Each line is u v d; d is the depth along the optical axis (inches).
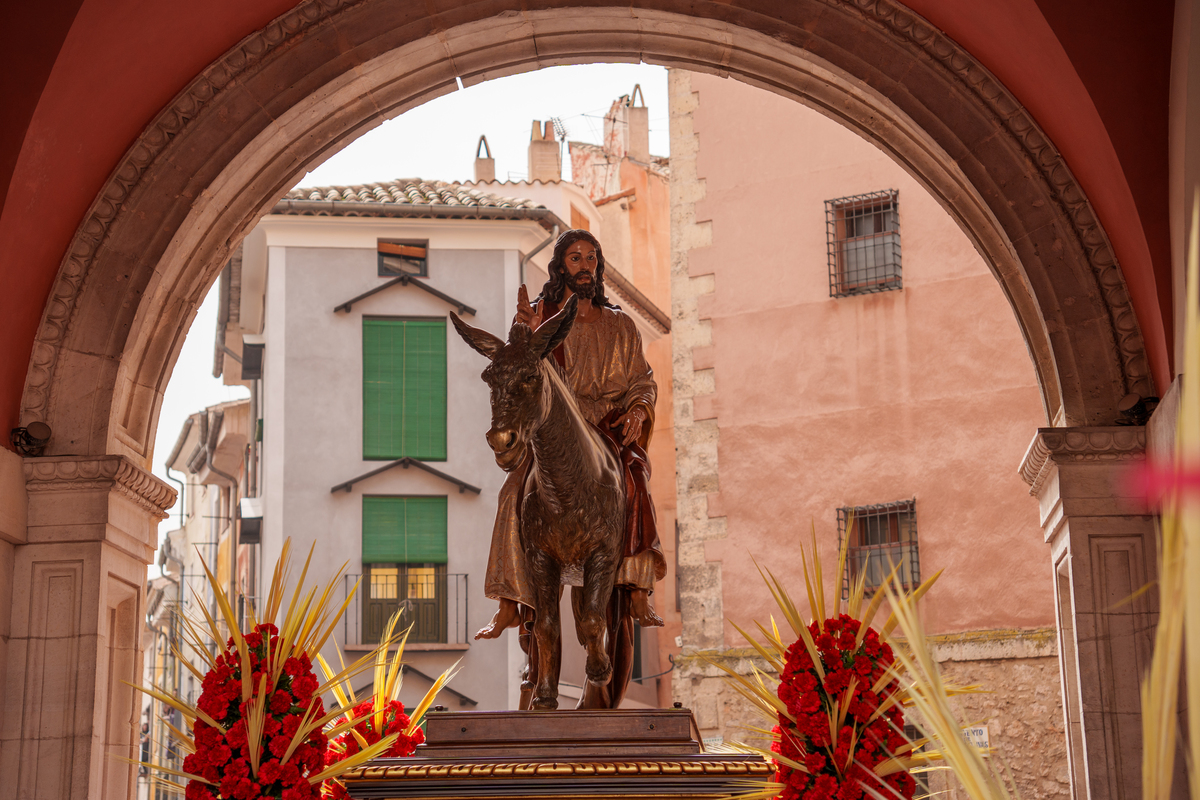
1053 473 242.7
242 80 264.8
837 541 548.1
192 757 186.5
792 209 585.0
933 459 534.0
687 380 593.0
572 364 227.5
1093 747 228.4
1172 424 214.2
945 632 515.8
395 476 720.3
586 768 183.5
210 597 1035.3
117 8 233.9
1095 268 248.5
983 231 272.8
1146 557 232.4
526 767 183.9
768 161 594.2
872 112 284.0
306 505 711.1
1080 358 246.7
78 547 240.8
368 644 695.7
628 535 213.5
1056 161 252.8
